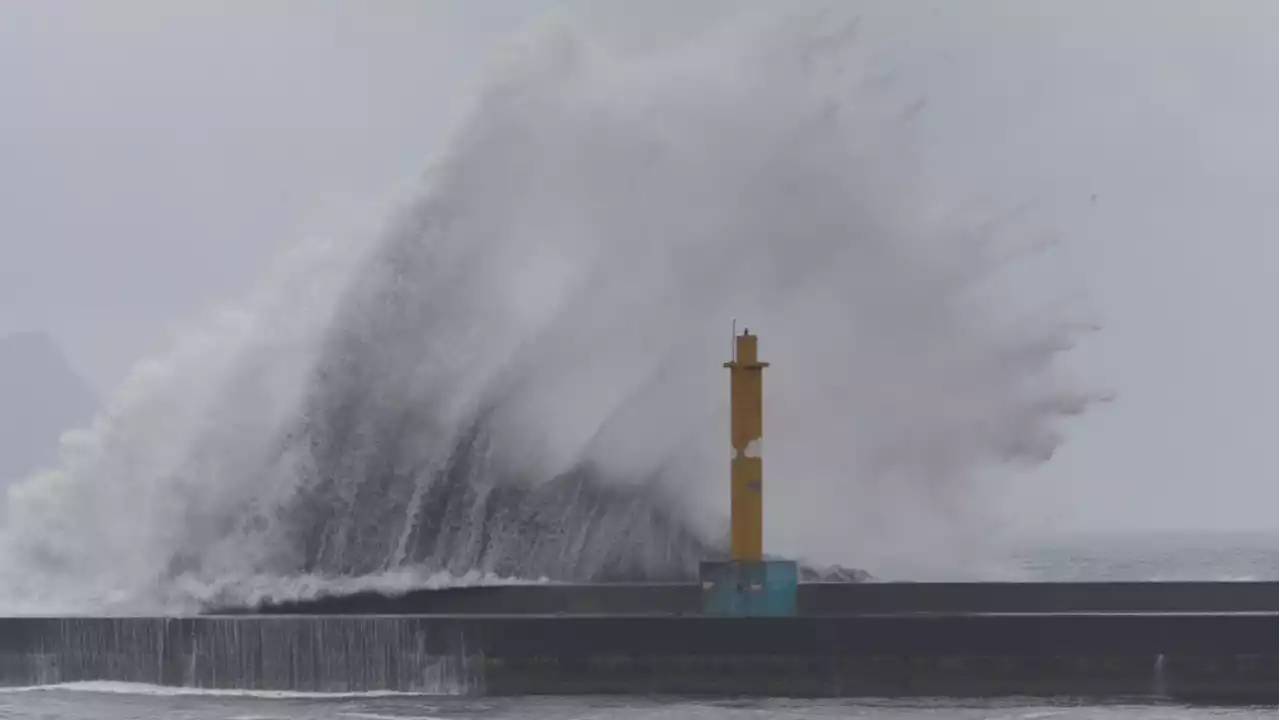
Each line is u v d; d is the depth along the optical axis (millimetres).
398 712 102375
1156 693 106750
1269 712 104000
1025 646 107125
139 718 100875
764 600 109375
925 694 106875
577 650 107375
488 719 100250
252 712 102562
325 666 108688
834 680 106812
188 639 110000
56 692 109938
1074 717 101875
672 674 107125
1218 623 106875
